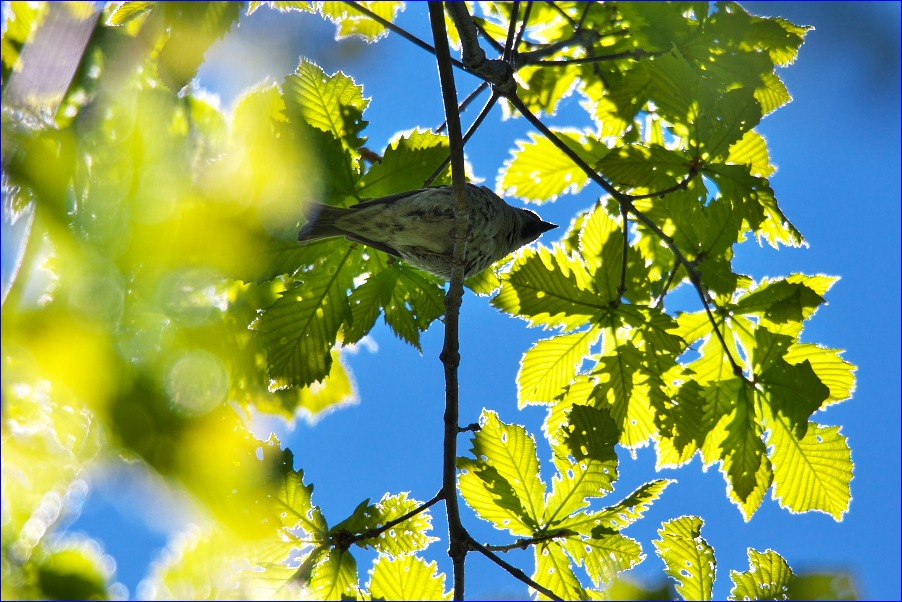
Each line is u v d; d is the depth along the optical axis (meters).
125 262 2.20
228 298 4.73
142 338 2.15
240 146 2.62
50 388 2.02
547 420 5.24
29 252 2.16
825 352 5.27
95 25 2.33
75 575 2.05
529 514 4.55
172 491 1.91
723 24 4.97
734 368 5.08
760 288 5.32
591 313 5.19
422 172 4.93
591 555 4.49
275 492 4.11
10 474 1.99
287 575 4.08
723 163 5.03
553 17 6.40
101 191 2.24
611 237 5.27
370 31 5.69
